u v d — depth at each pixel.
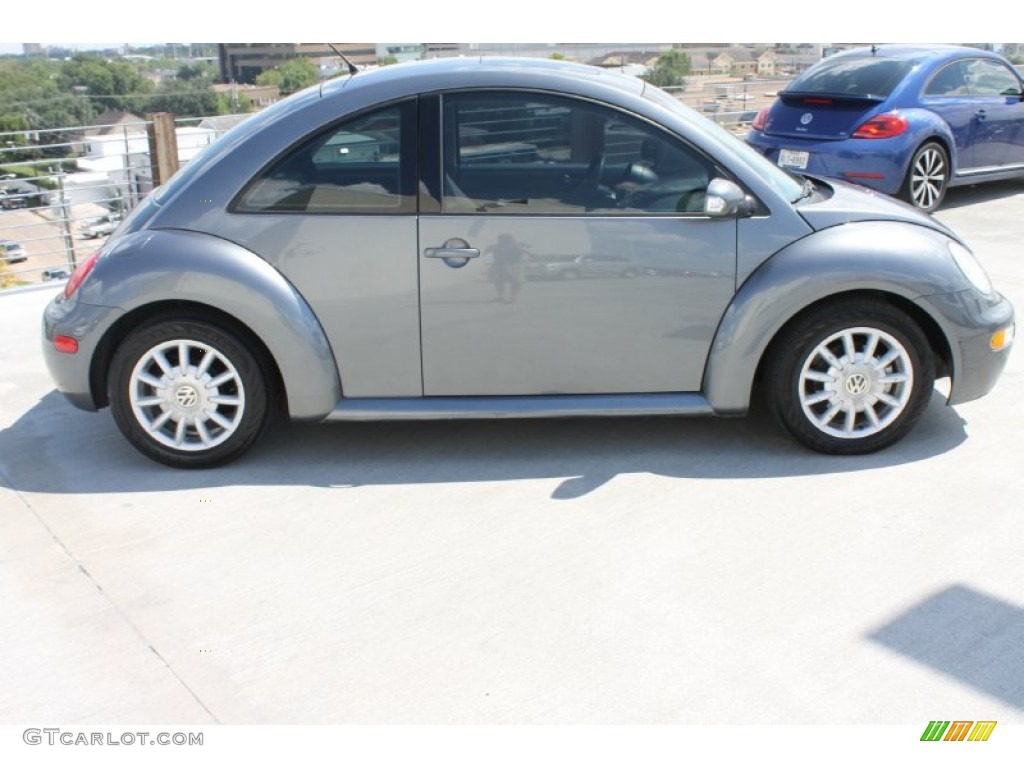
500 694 2.79
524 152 3.93
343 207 3.95
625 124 3.92
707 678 2.83
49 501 3.97
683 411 4.11
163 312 4.02
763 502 3.83
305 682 2.86
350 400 4.13
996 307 4.16
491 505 3.86
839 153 8.48
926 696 2.74
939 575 3.31
